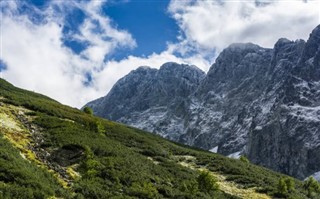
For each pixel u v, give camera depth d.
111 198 25.55
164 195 31.83
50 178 25.67
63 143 37.56
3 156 24.61
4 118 43.03
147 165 40.22
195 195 34.38
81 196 24.39
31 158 30.83
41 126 45.16
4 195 19.11
